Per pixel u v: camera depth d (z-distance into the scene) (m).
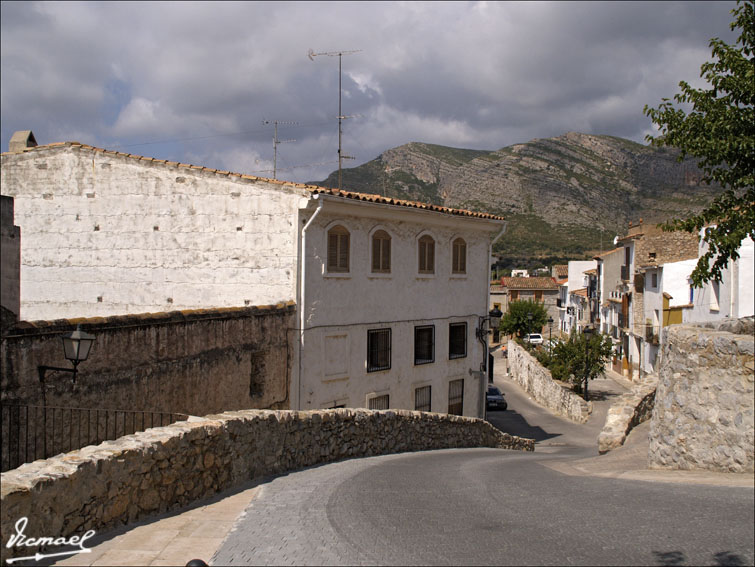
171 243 19.14
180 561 6.11
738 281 27.27
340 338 19.67
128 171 19.50
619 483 8.70
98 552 6.36
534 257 113.19
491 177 138.00
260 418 10.80
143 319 11.85
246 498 8.98
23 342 9.45
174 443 8.36
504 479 10.32
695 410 9.30
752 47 13.19
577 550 5.80
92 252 19.80
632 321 49.72
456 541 6.36
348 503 8.37
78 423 10.34
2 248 9.38
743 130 12.93
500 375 58.19
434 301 23.80
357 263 20.23
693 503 6.89
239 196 18.58
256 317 15.99
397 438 16.50
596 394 43.12
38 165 20.20
